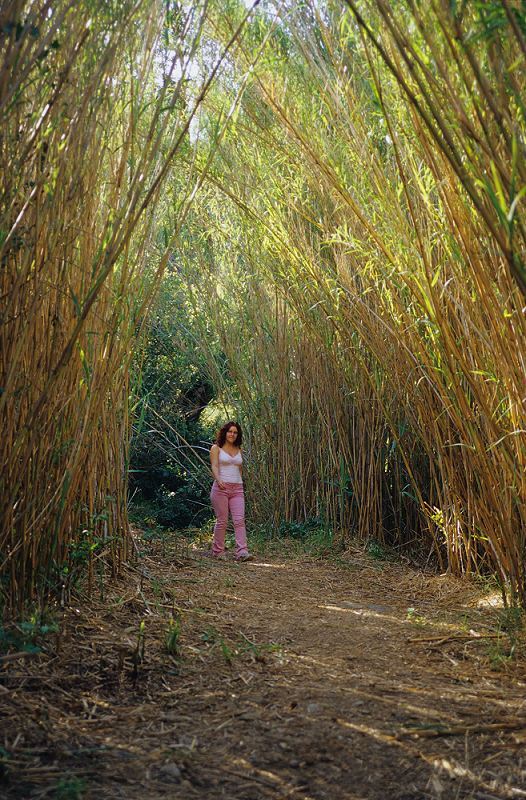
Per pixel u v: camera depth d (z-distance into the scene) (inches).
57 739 95.3
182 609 163.0
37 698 107.0
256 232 262.1
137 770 88.8
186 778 87.7
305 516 304.0
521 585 159.3
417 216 171.8
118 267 160.2
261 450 324.5
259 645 141.1
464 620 164.4
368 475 269.4
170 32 145.5
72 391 139.0
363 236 208.2
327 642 146.6
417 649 142.6
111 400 179.6
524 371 131.9
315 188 218.4
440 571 229.8
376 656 137.7
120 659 122.3
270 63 188.9
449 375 164.6
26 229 119.2
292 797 84.4
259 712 107.9
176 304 358.6
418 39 121.9
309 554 262.7
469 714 108.2
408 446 249.8
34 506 130.4
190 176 184.1
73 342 121.2
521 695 116.5
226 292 323.0
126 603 160.1
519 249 110.3
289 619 164.4
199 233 309.1
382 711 109.2
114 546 177.3
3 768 86.2
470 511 202.5
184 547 270.1
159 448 390.9
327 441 292.5
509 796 85.2
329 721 105.0
